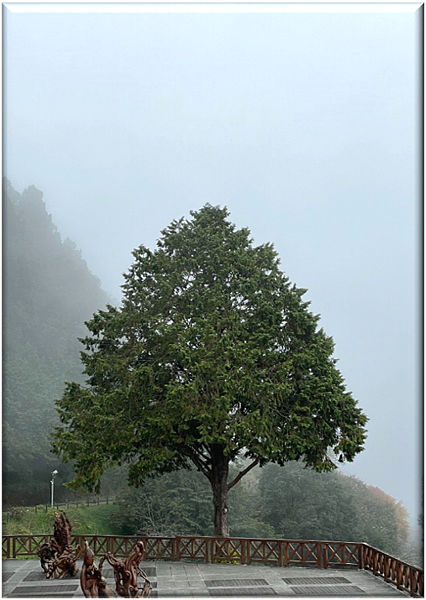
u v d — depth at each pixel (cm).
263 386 2439
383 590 1850
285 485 5447
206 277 2822
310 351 2611
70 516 5353
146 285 2820
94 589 1542
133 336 2753
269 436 2422
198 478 5138
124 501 5256
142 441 2542
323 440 2575
